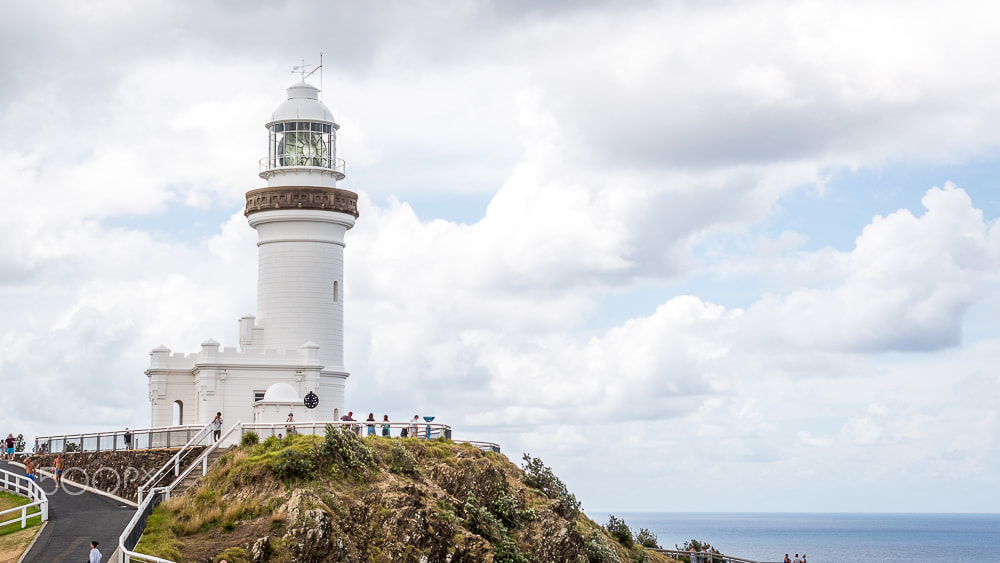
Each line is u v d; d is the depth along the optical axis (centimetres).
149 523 4500
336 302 7388
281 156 7475
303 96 7625
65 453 6322
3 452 7681
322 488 4675
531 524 5509
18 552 4269
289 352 7056
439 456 5597
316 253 7312
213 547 4247
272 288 7306
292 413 6378
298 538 4300
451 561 4762
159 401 7138
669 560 7419
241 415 6912
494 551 4956
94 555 3925
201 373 6875
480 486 5453
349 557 4356
